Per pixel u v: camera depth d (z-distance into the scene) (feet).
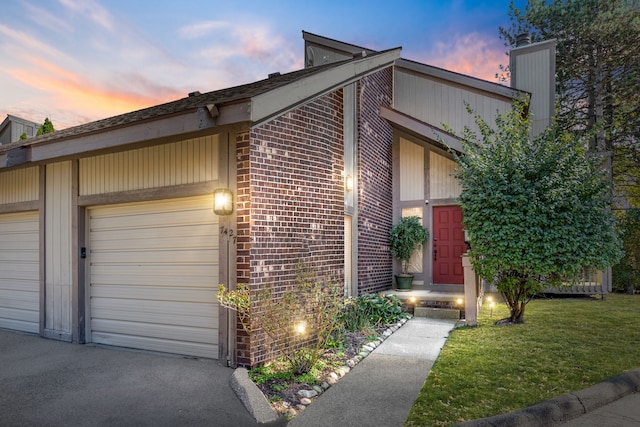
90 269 20.81
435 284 32.76
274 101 16.07
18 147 20.12
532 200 21.17
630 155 53.06
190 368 15.78
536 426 10.96
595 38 48.60
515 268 21.89
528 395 12.42
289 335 17.15
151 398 12.85
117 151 19.48
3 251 25.00
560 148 22.06
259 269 16.07
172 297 18.04
